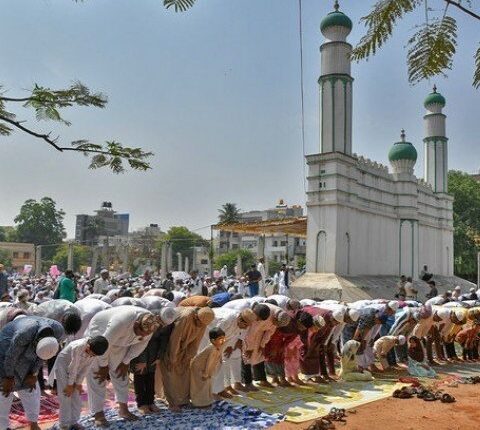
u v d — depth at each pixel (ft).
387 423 22.54
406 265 91.04
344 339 34.47
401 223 92.12
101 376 21.07
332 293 68.95
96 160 13.03
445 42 9.43
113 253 207.72
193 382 23.84
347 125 77.87
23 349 18.51
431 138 110.22
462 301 49.03
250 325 26.00
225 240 281.74
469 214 141.90
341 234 74.49
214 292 52.90
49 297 51.08
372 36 10.18
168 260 107.04
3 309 24.08
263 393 26.99
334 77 77.77
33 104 12.16
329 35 79.71
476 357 41.60
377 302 36.27
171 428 20.81
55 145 12.12
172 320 22.33
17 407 23.40
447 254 108.47
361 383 30.66
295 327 27.91
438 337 38.81
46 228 258.98
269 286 75.51
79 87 12.32
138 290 45.62
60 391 20.18
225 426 21.29
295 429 21.53
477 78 9.64
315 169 76.59
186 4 10.42
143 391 23.32
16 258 246.88
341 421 22.67
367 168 84.23
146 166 13.43
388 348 33.50
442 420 23.11
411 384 30.35
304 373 30.14
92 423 21.30
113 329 20.65
